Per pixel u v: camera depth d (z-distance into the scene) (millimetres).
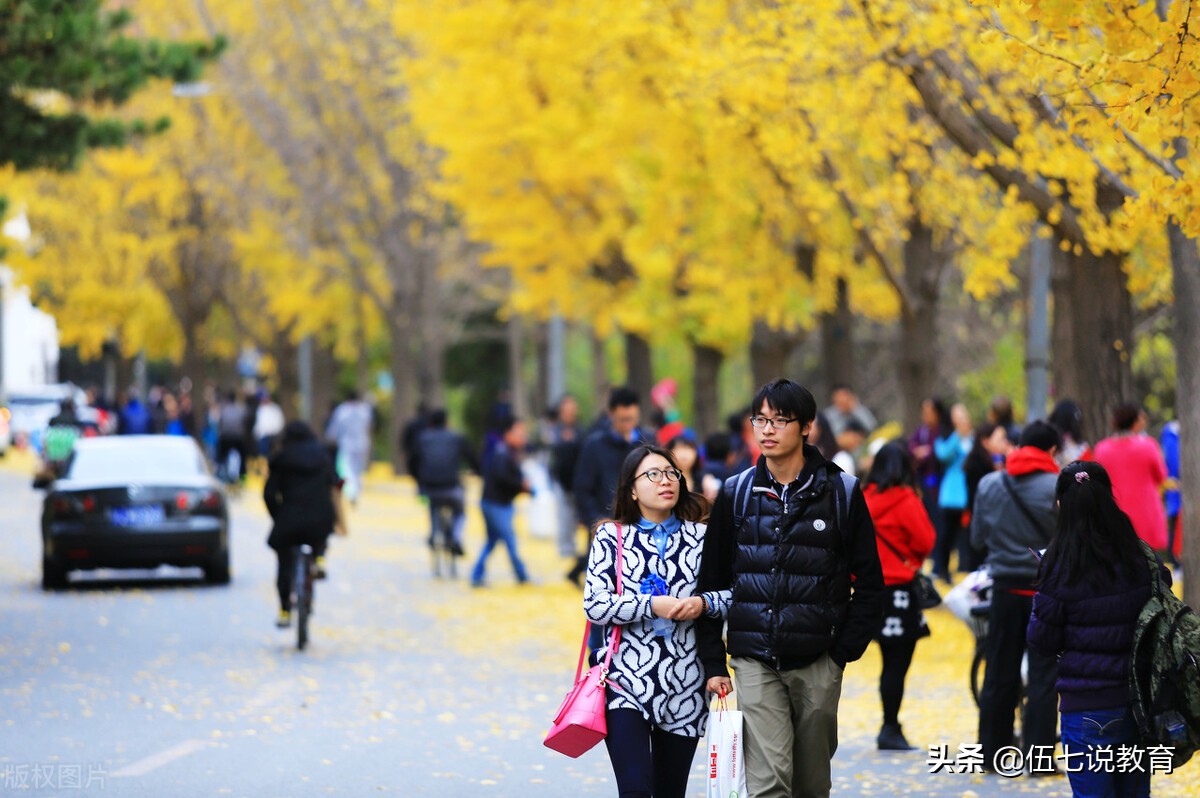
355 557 81562
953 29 43844
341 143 129125
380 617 57562
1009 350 105250
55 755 32562
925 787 30531
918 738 36375
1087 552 22922
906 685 44844
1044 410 55875
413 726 36531
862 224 65312
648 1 59469
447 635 53031
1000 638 31828
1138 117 30609
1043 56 33938
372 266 152375
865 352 147750
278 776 30875
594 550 22844
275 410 141250
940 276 71375
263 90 128250
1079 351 51750
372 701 39844
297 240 138500
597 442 50219
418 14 93500
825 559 22594
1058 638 23141
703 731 22922
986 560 34406
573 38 78812
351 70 122875
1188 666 22359
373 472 161375
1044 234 49094
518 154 90000
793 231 80250
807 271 82250
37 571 72000
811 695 22625
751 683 22641
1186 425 36688
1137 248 54562
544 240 94812
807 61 50812
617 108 76812
